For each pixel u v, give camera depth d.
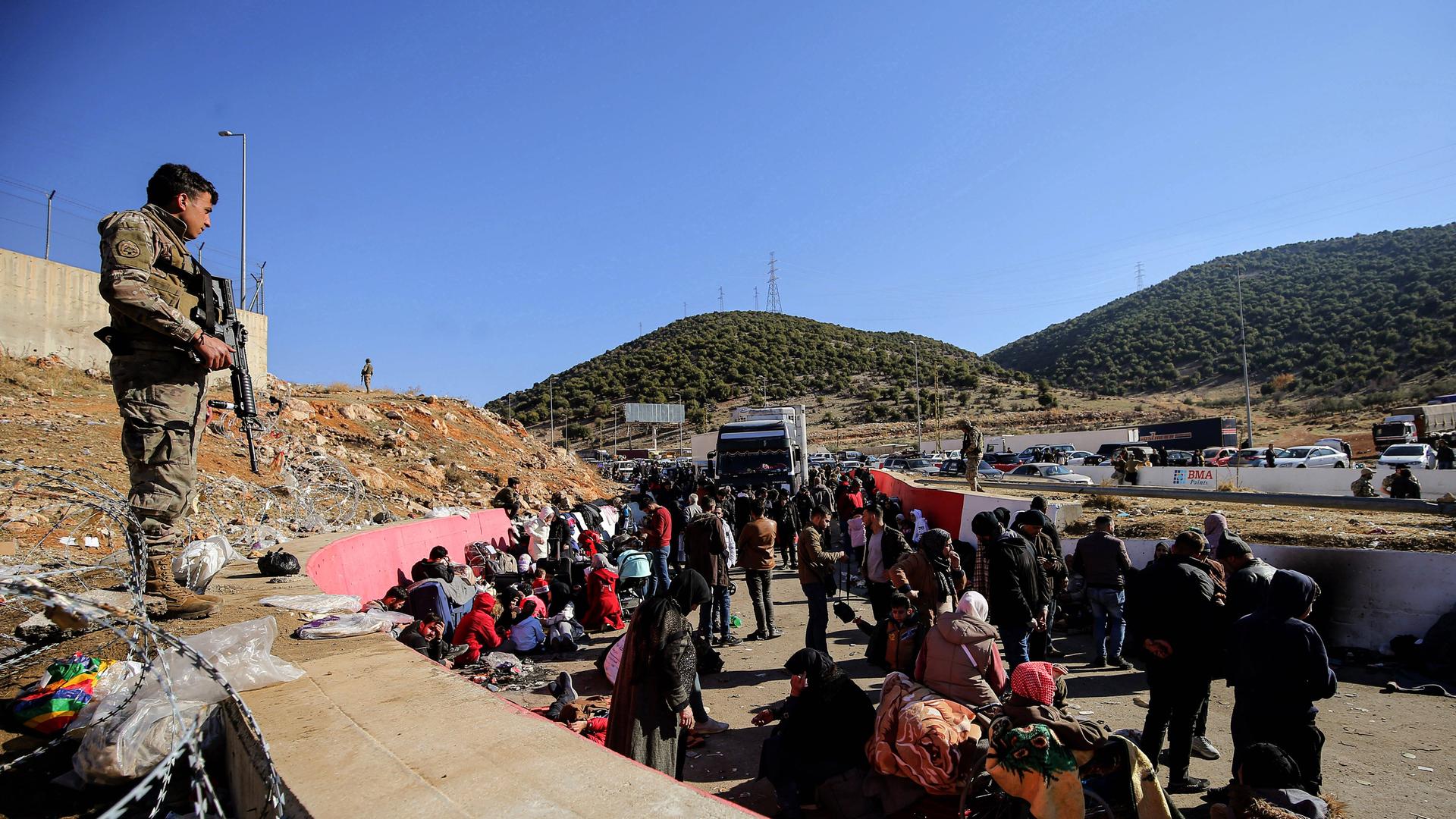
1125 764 3.53
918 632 6.68
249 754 2.76
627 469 62.53
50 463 11.48
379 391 35.81
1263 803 3.73
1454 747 5.91
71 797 3.11
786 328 158.00
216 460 15.41
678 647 4.60
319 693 3.44
